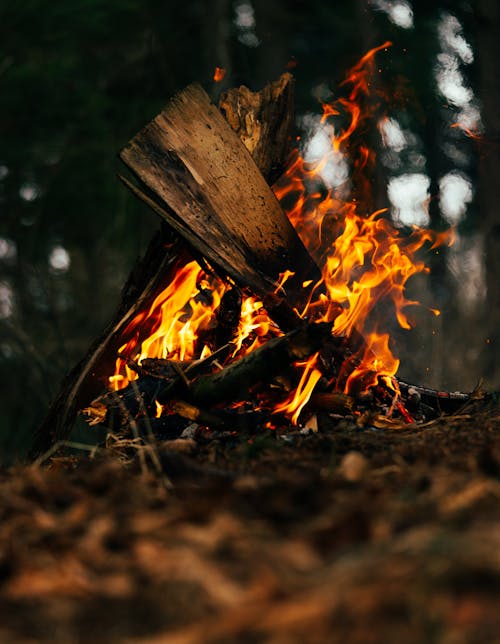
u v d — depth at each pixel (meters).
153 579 1.97
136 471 3.35
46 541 2.32
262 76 15.50
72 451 6.18
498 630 1.53
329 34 18.05
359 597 1.69
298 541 2.05
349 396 4.46
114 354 4.84
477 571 1.72
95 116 14.57
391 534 2.06
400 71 17.02
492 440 3.54
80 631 1.76
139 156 4.54
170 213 4.55
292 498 2.46
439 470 2.79
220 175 4.68
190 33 16.50
